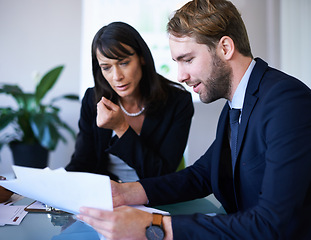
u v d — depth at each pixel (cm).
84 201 71
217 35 86
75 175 68
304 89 77
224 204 100
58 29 333
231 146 95
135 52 135
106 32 129
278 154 71
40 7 330
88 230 81
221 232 68
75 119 338
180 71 92
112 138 139
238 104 93
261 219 67
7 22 327
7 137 299
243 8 351
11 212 94
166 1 346
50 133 272
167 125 151
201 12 86
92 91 161
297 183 68
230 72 89
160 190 106
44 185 73
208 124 352
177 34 88
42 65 333
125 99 154
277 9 350
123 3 342
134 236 70
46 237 76
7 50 328
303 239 76
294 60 345
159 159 137
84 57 340
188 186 110
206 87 92
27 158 285
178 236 69
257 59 91
